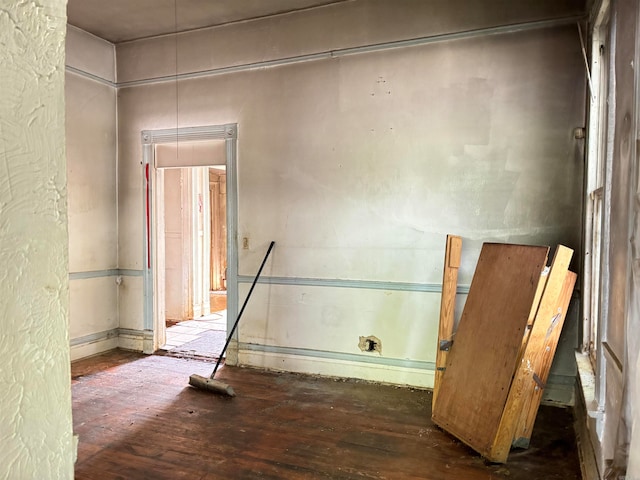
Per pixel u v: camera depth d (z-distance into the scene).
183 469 2.38
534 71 3.19
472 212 3.38
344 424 2.91
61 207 0.50
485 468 2.39
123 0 3.60
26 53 0.46
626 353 1.27
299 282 3.90
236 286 4.13
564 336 3.18
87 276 4.32
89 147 4.29
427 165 3.48
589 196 2.78
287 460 2.47
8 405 0.46
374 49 3.58
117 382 3.67
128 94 4.48
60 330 0.51
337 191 3.75
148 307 4.50
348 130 3.70
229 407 3.18
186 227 5.97
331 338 3.82
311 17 3.76
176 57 4.26
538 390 2.56
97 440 2.69
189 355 4.41
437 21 3.40
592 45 2.75
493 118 3.29
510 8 3.21
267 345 4.04
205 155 4.28
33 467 0.48
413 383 3.57
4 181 0.44
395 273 3.60
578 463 2.43
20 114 0.45
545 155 3.18
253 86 3.99
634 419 1.09
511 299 2.64
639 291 1.18
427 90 3.46
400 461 2.46
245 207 4.07
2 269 0.44
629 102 1.51
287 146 3.90
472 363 2.76
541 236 3.21
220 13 3.85
